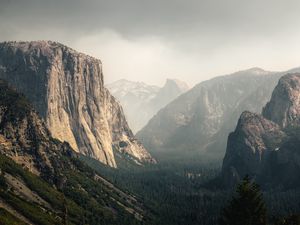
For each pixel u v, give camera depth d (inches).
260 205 6742.1
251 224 6678.2
